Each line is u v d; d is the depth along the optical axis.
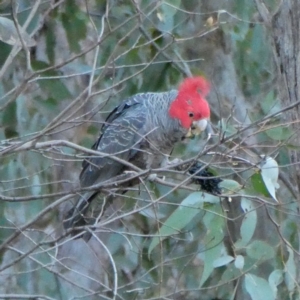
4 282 10.96
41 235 10.50
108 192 7.18
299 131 8.12
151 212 10.34
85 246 11.77
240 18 11.00
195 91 8.48
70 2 10.27
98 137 10.02
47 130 6.62
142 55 10.63
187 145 10.44
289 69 8.40
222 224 8.59
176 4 9.64
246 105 11.55
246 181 7.54
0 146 7.75
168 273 11.13
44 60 10.46
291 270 8.69
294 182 9.12
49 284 10.70
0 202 10.17
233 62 11.73
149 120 9.03
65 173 11.56
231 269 9.08
